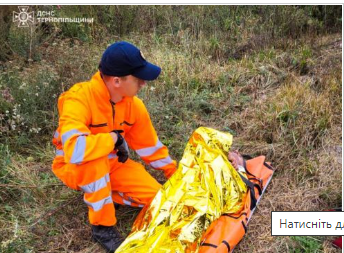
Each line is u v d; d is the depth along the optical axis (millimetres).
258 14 6289
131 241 2592
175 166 3205
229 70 4965
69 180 2707
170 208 2691
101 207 2684
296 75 4895
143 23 6086
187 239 2533
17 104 3994
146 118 2959
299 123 3953
